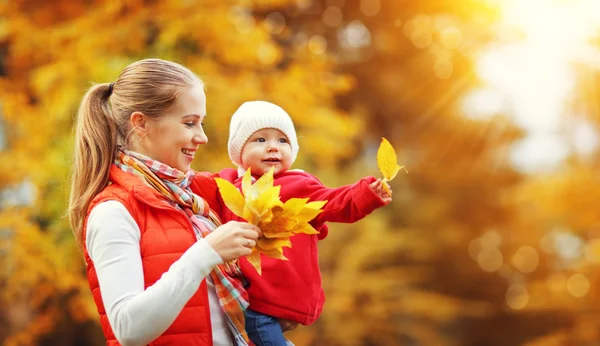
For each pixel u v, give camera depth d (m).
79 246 2.57
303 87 10.21
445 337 18.42
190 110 2.56
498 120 20.36
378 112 19.08
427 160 20.33
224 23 9.34
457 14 18.39
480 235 20.91
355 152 17.31
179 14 9.22
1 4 9.38
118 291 2.29
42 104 9.08
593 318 15.16
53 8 9.58
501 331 20.30
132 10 9.20
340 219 2.80
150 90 2.54
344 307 13.16
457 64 19.45
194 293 2.28
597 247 14.88
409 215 18.97
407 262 18.30
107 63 8.50
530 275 20.55
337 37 17.64
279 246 2.34
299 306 2.79
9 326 9.09
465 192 20.39
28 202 8.74
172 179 2.57
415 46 19.56
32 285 8.70
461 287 20.48
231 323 2.53
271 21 16.12
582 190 14.63
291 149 3.05
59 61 8.78
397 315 15.70
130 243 2.37
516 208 20.67
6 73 9.88
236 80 9.59
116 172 2.53
